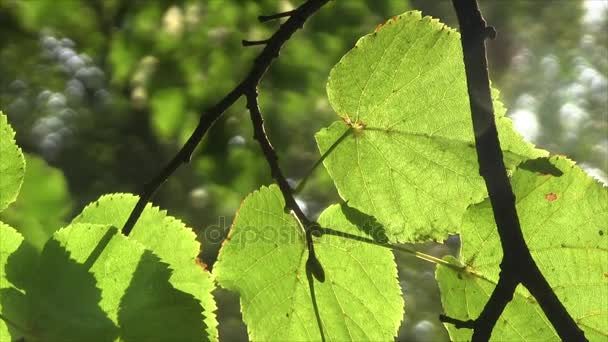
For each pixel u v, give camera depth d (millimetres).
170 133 1429
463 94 590
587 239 569
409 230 592
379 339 586
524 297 577
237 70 1440
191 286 554
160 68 1434
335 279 585
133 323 529
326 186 1571
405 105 591
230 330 1598
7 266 527
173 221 561
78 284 529
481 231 575
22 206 622
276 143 1414
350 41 1426
